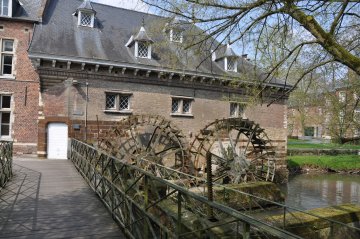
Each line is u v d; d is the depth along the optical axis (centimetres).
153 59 1508
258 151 1587
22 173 986
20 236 470
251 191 1177
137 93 1460
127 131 1343
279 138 1847
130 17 1756
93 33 1530
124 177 511
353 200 1423
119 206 530
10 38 1466
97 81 1388
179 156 1461
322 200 1420
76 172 1030
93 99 1379
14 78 1455
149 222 412
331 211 827
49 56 1277
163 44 625
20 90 1460
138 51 1485
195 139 1430
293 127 4325
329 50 497
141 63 1437
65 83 1338
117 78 1421
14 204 640
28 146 1444
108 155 611
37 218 555
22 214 576
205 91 1620
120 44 1545
